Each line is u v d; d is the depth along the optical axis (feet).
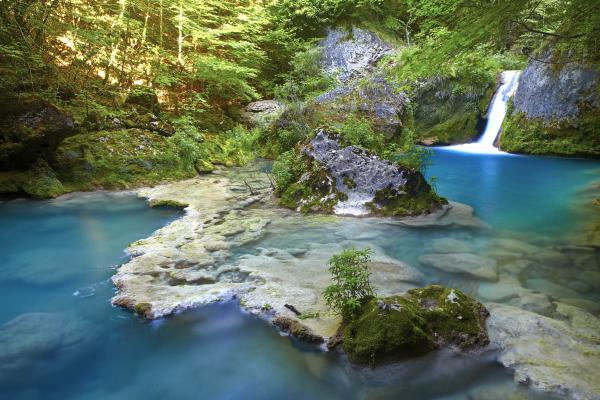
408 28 66.39
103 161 33.83
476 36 18.20
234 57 61.26
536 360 11.07
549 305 14.26
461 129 53.83
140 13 54.54
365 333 11.66
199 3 52.54
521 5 16.67
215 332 13.48
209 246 20.18
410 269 17.21
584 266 17.78
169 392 11.21
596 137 42.22
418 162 28.86
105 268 18.81
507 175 37.42
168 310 14.38
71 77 43.39
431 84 53.06
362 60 60.85
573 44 23.61
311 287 15.58
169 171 36.22
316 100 49.21
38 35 41.63
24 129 29.71
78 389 11.39
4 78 32.73
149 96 46.16
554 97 44.01
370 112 46.68
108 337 13.51
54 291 16.70
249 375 11.66
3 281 17.63
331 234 21.90
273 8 65.00
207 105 54.39
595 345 11.70
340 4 64.03
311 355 12.16
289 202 26.89
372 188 25.45
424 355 11.55
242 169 40.78
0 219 26.09
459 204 27.45
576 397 9.74
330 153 27.58
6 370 12.00
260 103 58.18
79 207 28.43
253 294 15.14
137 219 25.91
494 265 17.97
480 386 10.52
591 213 25.89
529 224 23.80
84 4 47.67
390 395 10.52
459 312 12.46
